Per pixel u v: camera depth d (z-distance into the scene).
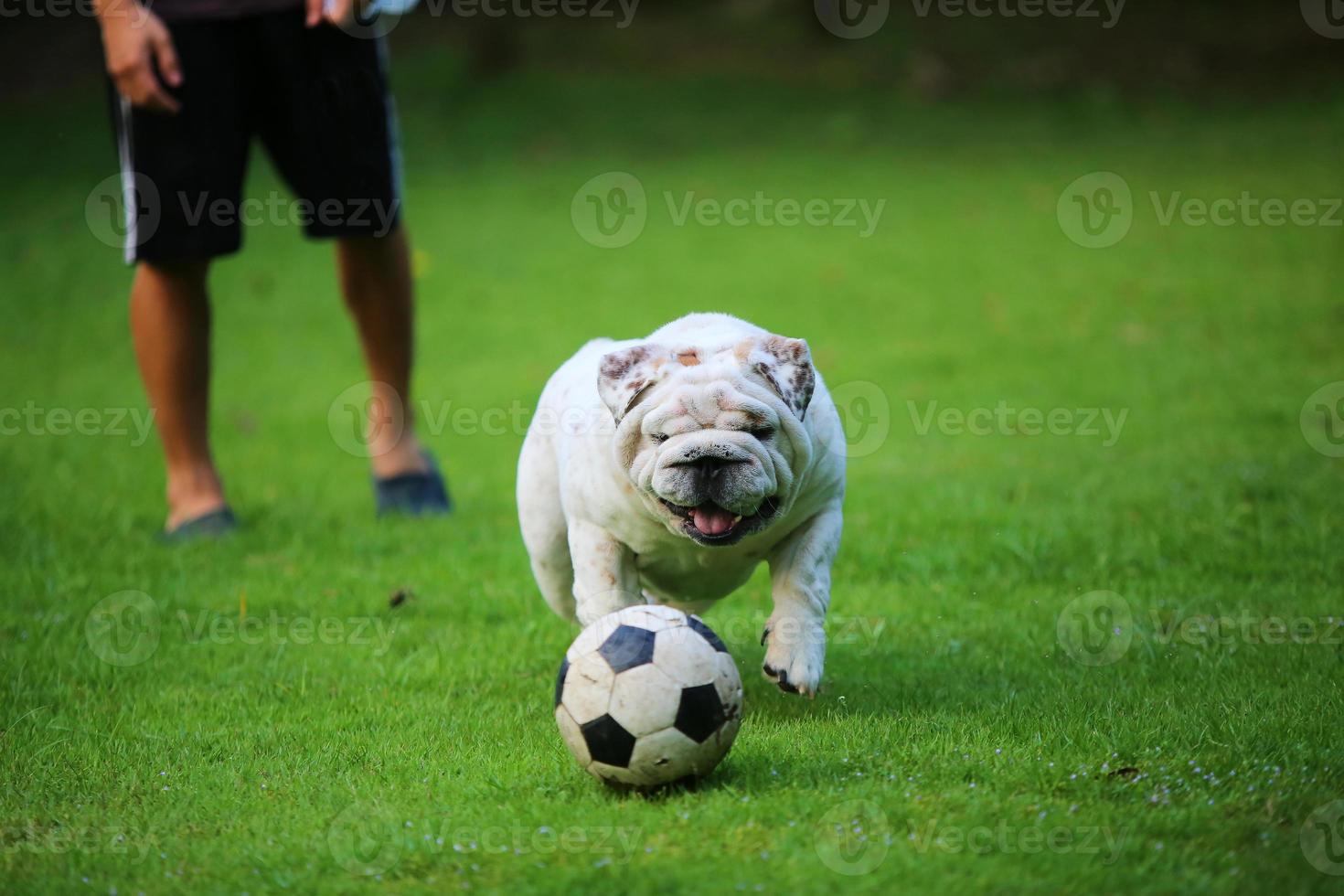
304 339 18.53
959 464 11.60
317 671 7.30
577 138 30.45
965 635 7.55
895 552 9.23
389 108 10.16
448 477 12.41
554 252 22.41
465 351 17.48
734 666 5.19
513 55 35.09
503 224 24.28
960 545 9.23
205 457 10.38
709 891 4.26
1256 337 15.27
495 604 8.49
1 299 20.36
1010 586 8.47
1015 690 6.48
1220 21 37.47
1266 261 18.77
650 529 6.13
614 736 4.97
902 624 7.82
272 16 9.59
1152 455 11.30
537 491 6.75
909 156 27.88
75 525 10.38
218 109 9.61
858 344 16.48
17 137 30.42
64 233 23.95
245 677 7.23
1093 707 6.10
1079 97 32.34
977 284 19.02
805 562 6.25
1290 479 10.13
